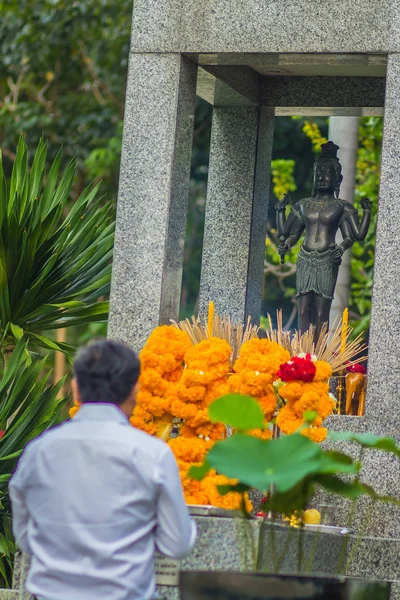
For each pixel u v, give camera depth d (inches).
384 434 281.0
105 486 164.6
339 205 349.4
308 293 347.9
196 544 230.5
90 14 740.0
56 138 770.8
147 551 167.0
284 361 249.4
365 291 554.9
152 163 314.2
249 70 374.6
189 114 324.2
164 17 318.0
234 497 242.8
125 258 312.5
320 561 243.1
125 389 172.7
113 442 166.7
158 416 255.3
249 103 383.6
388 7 301.3
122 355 174.4
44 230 389.1
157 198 312.7
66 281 403.2
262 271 392.2
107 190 750.5
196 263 821.2
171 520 166.7
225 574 181.8
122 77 756.0
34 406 362.3
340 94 380.5
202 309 383.2
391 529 276.1
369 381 284.5
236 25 312.2
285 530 232.2
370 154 559.5
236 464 169.8
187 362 251.6
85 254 402.3
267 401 247.3
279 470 168.9
